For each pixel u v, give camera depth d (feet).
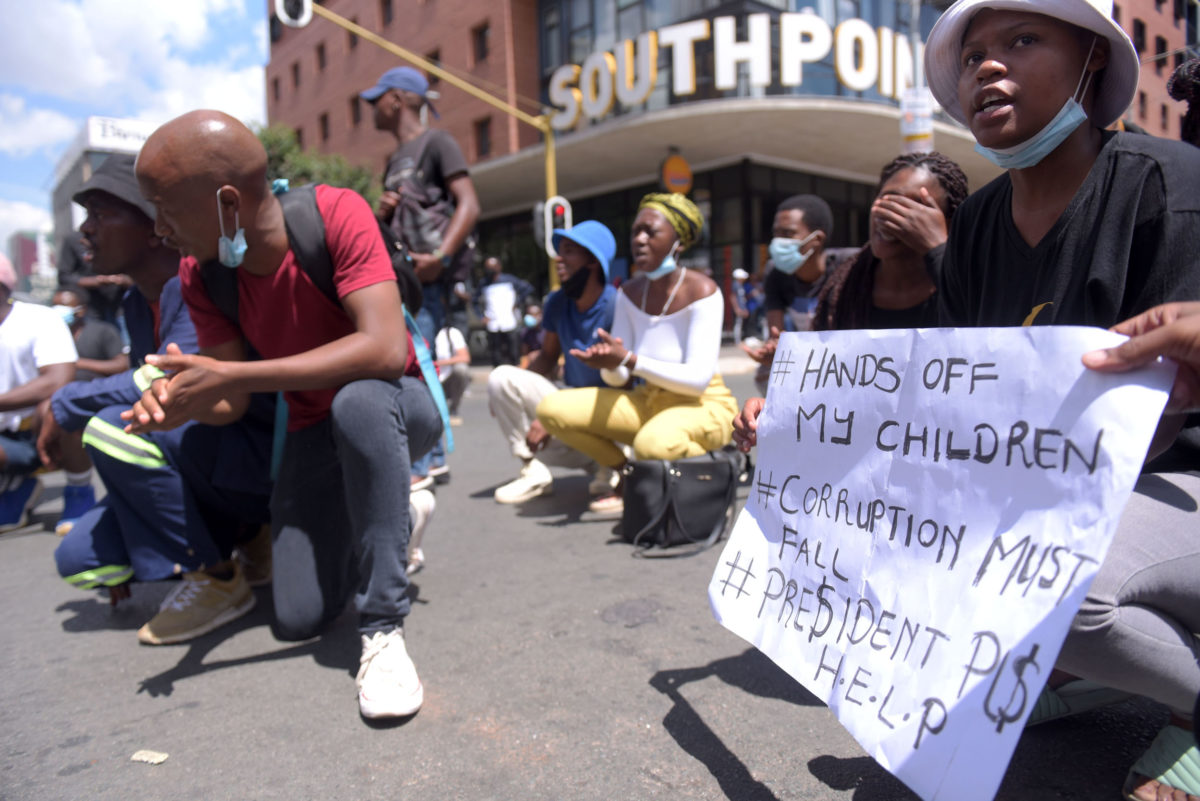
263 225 6.30
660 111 49.39
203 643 7.53
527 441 11.94
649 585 8.67
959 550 3.71
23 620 8.48
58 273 19.12
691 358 10.43
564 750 5.34
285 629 7.16
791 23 49.52
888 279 7.37
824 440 4.57
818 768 5.03
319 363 6.01
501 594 8.55
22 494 12.97
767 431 4.98
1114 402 3.27
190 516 7.48
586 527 11.43
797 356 4.88
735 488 10.43
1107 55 4.18
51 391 11.75
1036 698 3.15
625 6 59.26
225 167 5.89
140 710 6.19
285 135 63.52
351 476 6.10
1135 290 4.09
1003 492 3.59
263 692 6.42
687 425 10.43
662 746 5.35
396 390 6.51
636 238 10.44
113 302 19.33
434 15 72.74
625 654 6.86
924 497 3.94
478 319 48.52
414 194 13.28
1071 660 3.86
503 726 5.69
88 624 8.27
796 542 4.62
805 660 4.30
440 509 12.99
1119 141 4.23
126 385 7.78
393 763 5.26
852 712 3.91
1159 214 3.97
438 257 12.80
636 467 10.23
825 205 12.17
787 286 13.67
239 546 9.09
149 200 6.00
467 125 70.18
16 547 11.89
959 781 3.30
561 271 12.03
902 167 6.72
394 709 5.77
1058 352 3.49
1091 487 3.27
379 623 6.14
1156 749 4.39
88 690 6.59
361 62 83.10
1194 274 3.85
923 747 3.50
